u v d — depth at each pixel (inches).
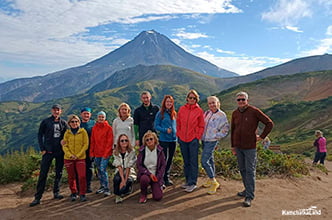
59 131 242.7
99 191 257.3
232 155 355.6
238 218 190.7
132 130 261.7
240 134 220.8
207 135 243.6
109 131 255.0
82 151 237.5
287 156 390.6
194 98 247.0
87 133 256.8
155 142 240.1
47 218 198.5
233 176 304.7
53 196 254.5
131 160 244.2
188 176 258.1
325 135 1943.9
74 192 239.3
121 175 233.8
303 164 398.6
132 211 205.5
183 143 250.2
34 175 333.4
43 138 239.1
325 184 308.2
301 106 3097.9
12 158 361.4
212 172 246.4
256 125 219.0
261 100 4596.5
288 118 2940.5
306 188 276.1
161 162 236.8
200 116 244.4
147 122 261.9
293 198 238.4
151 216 195.0
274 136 2571.4
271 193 250.2
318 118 2623.0
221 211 203.2
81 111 268.7
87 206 221.0
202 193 245.0
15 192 286.2
